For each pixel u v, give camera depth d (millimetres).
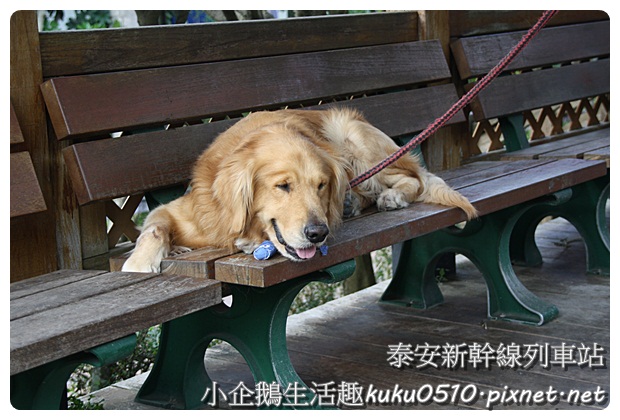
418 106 4707
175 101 3533
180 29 3648
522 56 5445
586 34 6082
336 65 4312
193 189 3146
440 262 5020
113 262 3064
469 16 5277
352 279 5645
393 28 4789
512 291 4207
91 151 3203
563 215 5082
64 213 3299
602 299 4516
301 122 3484
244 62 3867
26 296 2627
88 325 2305
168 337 3283
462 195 3750
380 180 3742
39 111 3189
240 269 2754
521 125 5484
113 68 3410
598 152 4938
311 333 4133
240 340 3094
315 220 2773
